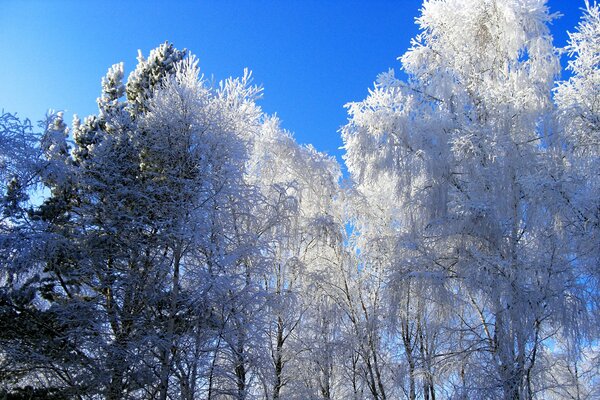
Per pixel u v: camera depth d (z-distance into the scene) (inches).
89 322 459.5
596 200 414.3
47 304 528.1
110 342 462.9
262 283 558.3
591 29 475.5
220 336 461.7
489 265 442.0
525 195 466.9
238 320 474.0
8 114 431.8
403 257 508.4
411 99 543.8
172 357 451.8
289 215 555.8
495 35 542.6
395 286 491.5
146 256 490.6
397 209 591.2
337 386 566.9
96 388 440.5
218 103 534.9
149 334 447.5
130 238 487.5
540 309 420.2
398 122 530.0
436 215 496.7
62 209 492.7
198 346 454.9
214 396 469.1
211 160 510.0
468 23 546.6
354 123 553.6
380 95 550.9
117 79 625.6
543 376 449.1
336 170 648.4
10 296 435.2
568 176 428.5
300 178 617.3
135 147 520.1
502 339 431.8
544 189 429.7
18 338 434.9
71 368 453.1
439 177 506.0
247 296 479.8
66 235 475.5
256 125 575.8
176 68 596.4
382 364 544.4
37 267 460.8
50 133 456.8
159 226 472.1
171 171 497.7
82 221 494.9
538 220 454.3
